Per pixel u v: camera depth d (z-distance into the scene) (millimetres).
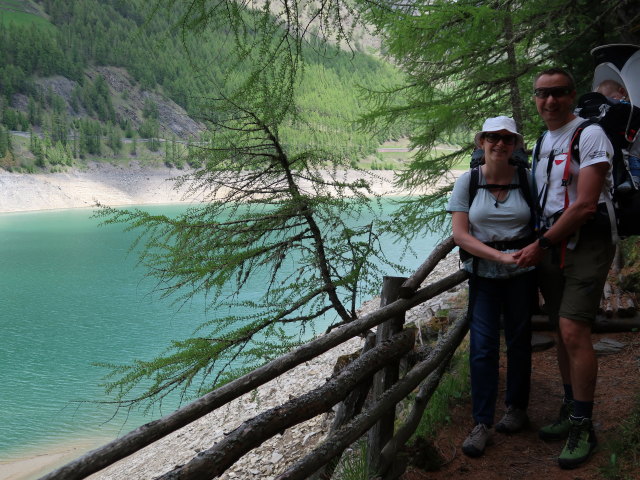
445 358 3420
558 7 6695
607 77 3357
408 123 8414
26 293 48344
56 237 96875
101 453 1858
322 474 3170
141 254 4867
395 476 2984
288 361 2451
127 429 17484
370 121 7965
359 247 5414
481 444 3074
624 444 2867
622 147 2748
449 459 3098
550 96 2811
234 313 20781
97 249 80812
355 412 3268
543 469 2885
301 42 3049
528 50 7938
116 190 185375
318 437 6660
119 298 45469
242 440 2166
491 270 3096
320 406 2465
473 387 3178
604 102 2809
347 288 5418
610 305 4758
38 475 14625
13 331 34781
